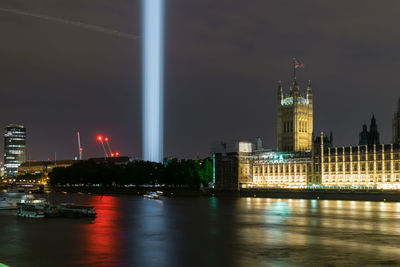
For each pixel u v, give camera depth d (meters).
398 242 82.50
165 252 74.88
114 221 121.75
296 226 106.88
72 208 135.38
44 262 67.94
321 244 80.75
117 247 79.81
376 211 146.00
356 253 72.19
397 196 195.25
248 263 66.00
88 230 102.94
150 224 114.38
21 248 79.25
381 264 64.44
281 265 64.44
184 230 102.25
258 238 88.81
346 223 111.94
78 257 71.19
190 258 69.88
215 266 64.50
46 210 132.75
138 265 65.62
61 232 99.38
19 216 136.50
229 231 99.69
